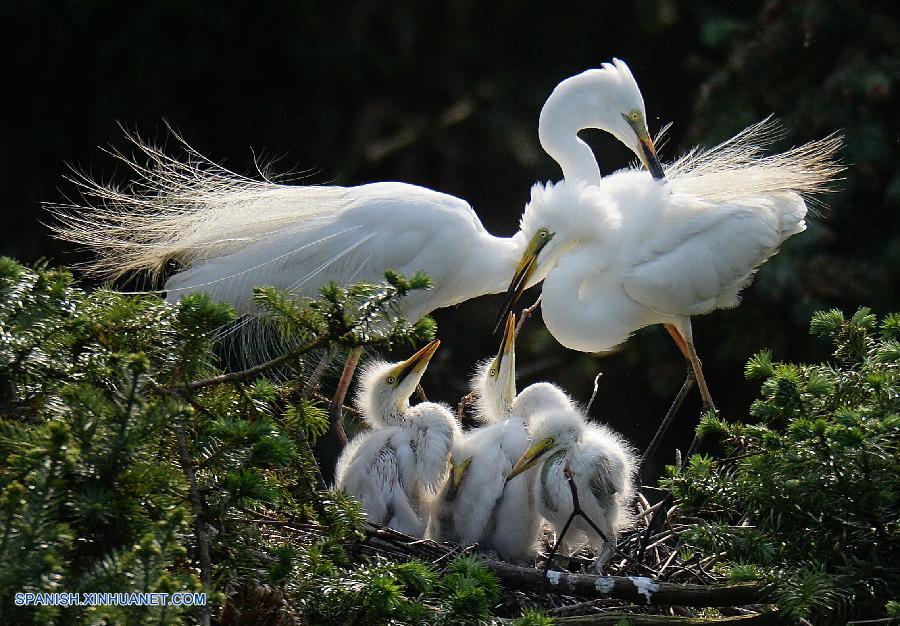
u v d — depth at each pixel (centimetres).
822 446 740
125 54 1902
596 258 1128
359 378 1103
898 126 1526
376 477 978
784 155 1226
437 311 1942
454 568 740
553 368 1833
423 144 2270
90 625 551
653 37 2281
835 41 1566
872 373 784
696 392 1891
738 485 793
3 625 554
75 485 612
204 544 644
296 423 742
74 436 607
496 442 996
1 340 663
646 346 1661
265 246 1130
